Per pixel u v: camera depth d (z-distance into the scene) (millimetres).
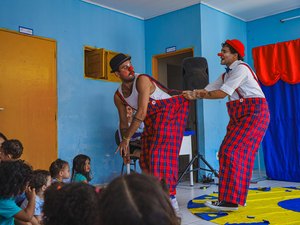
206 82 4344
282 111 4793
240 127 2803
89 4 4902
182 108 2656
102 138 4926
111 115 5062
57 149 4402
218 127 5238
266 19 5629
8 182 1718
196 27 5117
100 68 4891
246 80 2777
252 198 3428
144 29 5734
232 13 5527
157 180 567
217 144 5191
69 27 4633
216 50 5281
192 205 3191
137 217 491
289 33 5340
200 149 5012
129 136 2539
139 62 5602
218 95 2697
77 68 4695
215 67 5250
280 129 4797
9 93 3980
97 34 4984
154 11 5395
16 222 1853
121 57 2510
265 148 4941
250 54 5797
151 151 2541
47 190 1000
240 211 2869
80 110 4688
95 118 4855
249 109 2787
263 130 2814
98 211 549
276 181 4742
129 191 514
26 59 4152
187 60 4379
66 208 837
